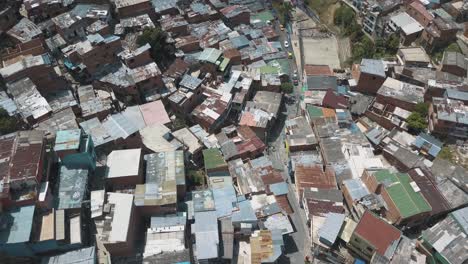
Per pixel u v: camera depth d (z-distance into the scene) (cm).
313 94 8506
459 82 8244
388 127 8069
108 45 8150
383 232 5581
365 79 8588
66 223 5447
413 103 8050
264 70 9238
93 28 8594
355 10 11469
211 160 6988
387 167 7250
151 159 6512
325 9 11950
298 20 11688
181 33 9600
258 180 6794
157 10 9931
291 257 6291
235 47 9631
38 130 6306
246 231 5962
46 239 5147
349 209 6569
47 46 8450
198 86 8094
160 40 8706
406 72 8575
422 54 9100
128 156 6247
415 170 6525
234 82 8600
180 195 6375
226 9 10638
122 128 6631
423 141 7375
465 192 6456
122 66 8244
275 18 11556
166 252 5450
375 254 5431
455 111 7419
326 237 5772
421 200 6081
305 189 6631
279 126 8506
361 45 10150
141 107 7775
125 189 6091
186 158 7081
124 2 9531
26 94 7150
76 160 5884
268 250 5791
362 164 7012
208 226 5728
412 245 5619
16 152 5681
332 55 10588
